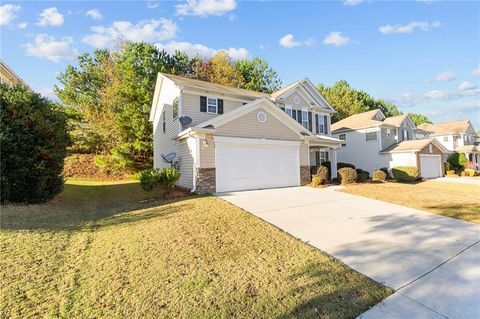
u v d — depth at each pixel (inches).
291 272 151.7
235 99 610.9
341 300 123.8
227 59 1259.8
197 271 151.3
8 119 320.5
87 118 927.0
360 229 237.6
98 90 1003.3
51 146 354.6
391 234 222.7
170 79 579.5
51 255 169.0
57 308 114.9
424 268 157.9
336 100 1614.2
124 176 845.2
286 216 284.2
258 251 183.3
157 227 234.8
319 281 141.3
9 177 319.6
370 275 149.1
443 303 121.6
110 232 221.9
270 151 530.3
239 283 138.3
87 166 859.4
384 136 997.8
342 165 836.6
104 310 114.3
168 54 1087.6
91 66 1058.1
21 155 329.4
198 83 605.0
